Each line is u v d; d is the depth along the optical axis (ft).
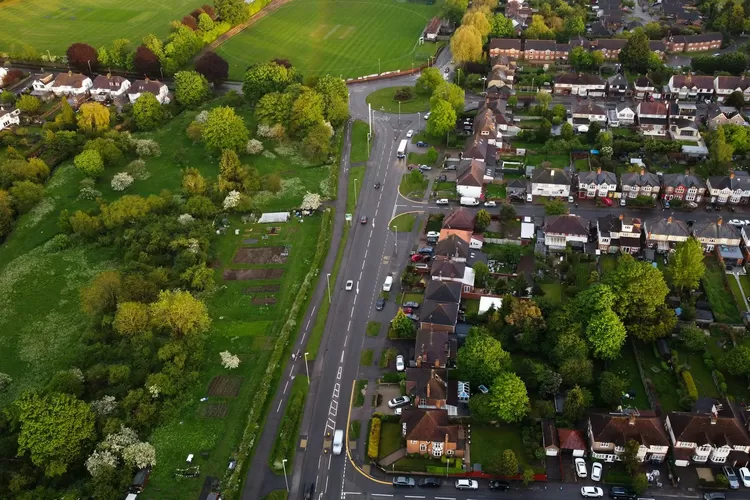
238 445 572.10
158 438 578.66
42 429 538.47
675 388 613.93
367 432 583.58
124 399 590.96
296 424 590.55
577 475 542.57
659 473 542.57
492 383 595.47
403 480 540.11
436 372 605.31
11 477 537.65
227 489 526.98
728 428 541.34
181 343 651.25
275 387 628.69
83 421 556.92
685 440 541.34
